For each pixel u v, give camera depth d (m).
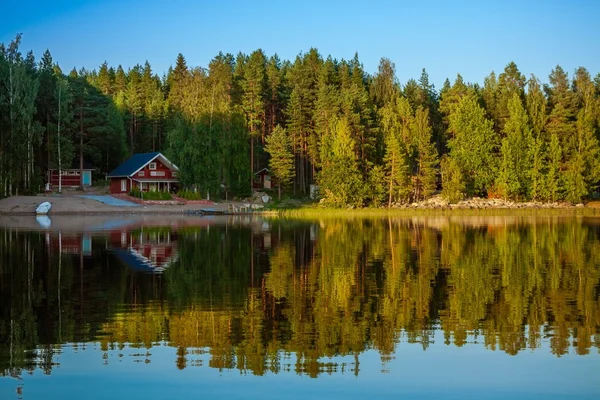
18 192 73.38
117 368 13.33
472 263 28.62
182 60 133.38
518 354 14.41
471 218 67.69
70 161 84.38
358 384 12.52
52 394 11.91
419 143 85.12
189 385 12.40
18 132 70.62
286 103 104.25
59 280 23.61
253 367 13.45
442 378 12.88
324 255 31.69
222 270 26.41
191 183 80.62
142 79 131.00
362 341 15.43
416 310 18.70
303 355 14.32
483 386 12.45
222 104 82.38
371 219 65.94
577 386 12.44
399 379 12.80
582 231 47.09
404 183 83.56
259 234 44.38
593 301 19.91
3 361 13.77
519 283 23.17
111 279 23.89
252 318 17.61
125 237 40.81
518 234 44.44
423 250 33.91
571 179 83.50
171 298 20.27
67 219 60.09
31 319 17.39
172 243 37.28
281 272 25.86
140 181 82.88
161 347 14.85
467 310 18.70
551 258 30.36
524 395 12.01
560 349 14.79
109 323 17.00
